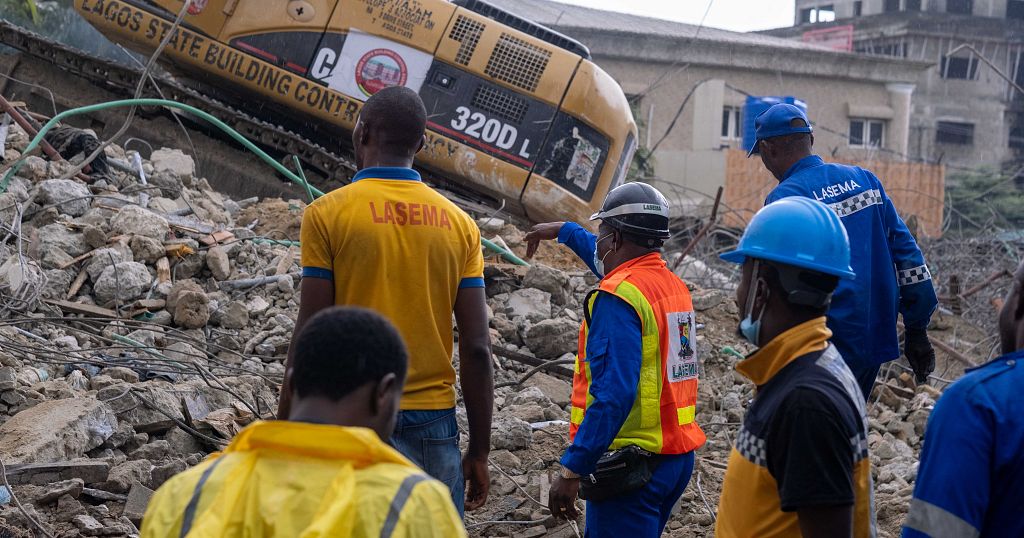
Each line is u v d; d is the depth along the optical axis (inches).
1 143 368.8
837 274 107.7
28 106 499.5
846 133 1291.8
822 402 100.9
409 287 132.0
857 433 103.6
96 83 507.5
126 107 488.7
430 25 454.9
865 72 1286.9
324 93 457.7
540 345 306.3
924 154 1723.7
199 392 232.4
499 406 267.6
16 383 216.4
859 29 1834.4
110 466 194.7
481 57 451.8
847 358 177.6
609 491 146.8
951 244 674.2
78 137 389.7
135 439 209.0
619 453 146.1
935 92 1753.2
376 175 135.1
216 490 80.0
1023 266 103.6
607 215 154.9
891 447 270.4
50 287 293.7
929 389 325.4
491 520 210.1
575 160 451.5
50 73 506.3
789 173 185.0
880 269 180.5
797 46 1341.0
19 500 176.2
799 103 321.4
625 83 1157.1
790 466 100.7
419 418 134.3
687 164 1136.2
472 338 138.9
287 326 299.6
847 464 100.2
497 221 421.7
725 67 1205.1
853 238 177.9
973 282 593.6
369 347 83.9
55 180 339.0
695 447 152.9
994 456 95.0
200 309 291.4
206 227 351.9
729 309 363.3
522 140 450.0
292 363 85.8
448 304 136.4
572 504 143.8
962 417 96.0
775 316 110.2
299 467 80.4
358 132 138.0
